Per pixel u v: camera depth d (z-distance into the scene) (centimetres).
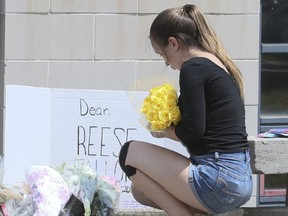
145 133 920
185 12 699
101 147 918
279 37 1170
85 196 731
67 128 912
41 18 1098
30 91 890
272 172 775
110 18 1105
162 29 695
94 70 1111
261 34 1159
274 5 1163
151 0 1104
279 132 817
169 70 1112
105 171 918
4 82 1102
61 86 1108
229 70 702
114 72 1112
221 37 1116
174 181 684
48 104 904
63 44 1104
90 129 918
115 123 918
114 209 773
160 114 684
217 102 671
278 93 1174
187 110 663
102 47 1108
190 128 661
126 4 1105
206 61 674
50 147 909
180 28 691
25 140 888
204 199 677
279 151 774
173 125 691
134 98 811
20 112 883
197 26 694
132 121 918
